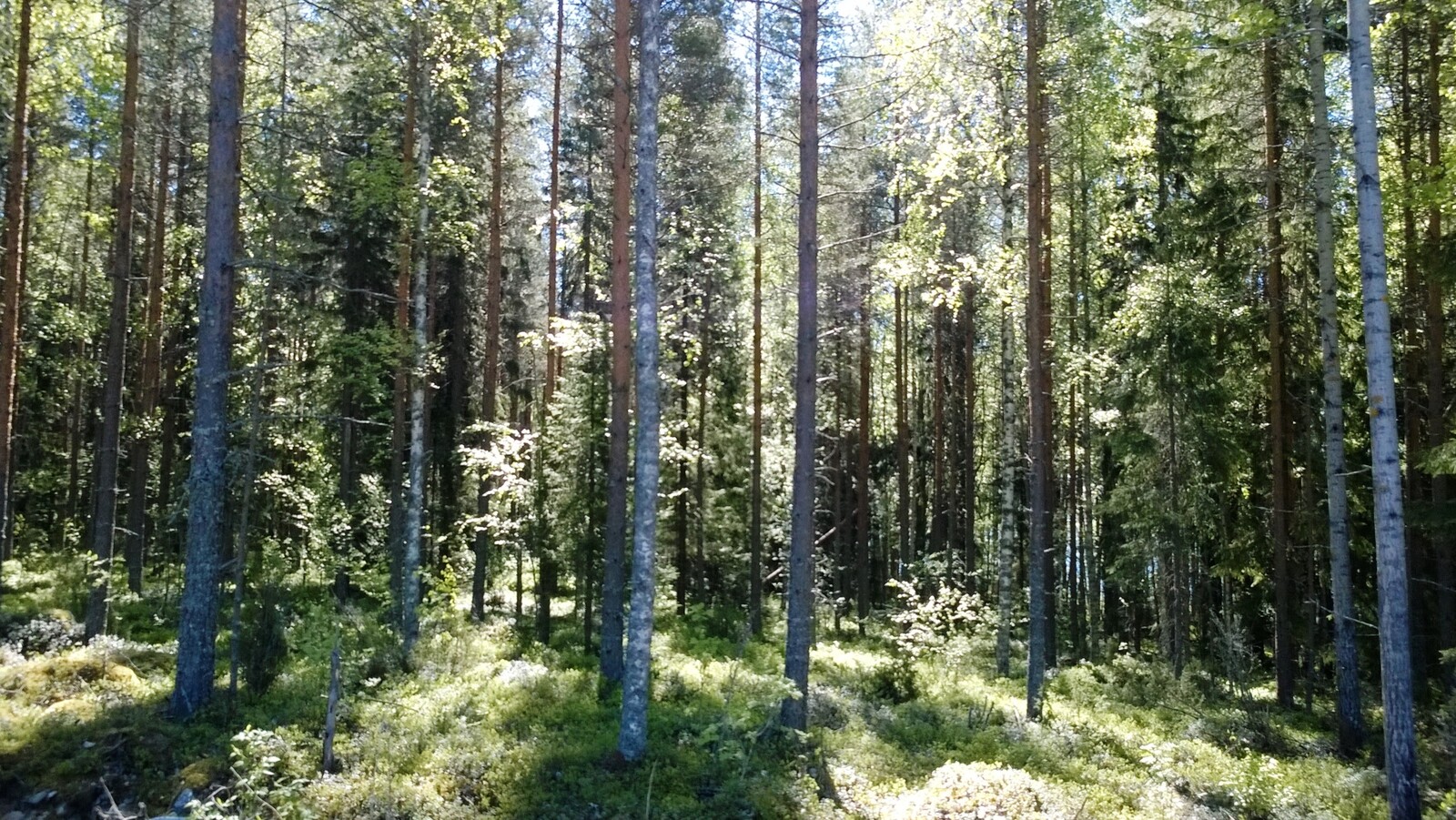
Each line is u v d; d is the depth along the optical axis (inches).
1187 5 522.3
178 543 904.9
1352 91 378.0
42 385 998.4
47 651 545.3
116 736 402.9
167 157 802.8
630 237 573.6
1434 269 502.6
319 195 668.7
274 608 494.3
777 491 1130.0
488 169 888.3
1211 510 693.9
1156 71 673.0
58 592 692.1
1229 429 681.6
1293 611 730.2
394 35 612.4
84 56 642.8
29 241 885.8
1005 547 720.3
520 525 733.3
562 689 518.6
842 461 1237.7
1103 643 952.9
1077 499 1131.9
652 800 359.6
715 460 1029.8
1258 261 642.2
